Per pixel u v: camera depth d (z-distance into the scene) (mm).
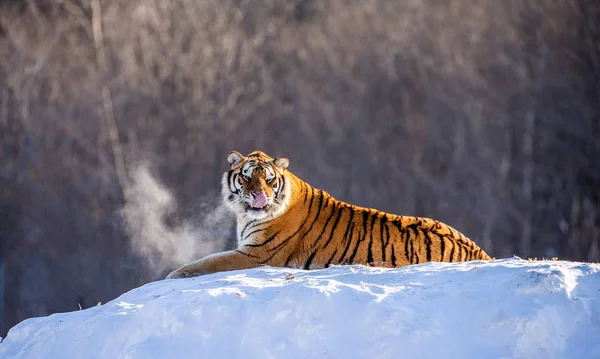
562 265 19141
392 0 93625
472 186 83188
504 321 17266
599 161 85312
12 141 78062
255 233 25359
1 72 80500
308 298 18000
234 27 90500
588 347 16859
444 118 87312
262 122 85500
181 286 21312
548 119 86562
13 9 84250
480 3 92500
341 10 93375
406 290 18578
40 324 21031
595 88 87375
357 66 90562
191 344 18078
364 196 82875
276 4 92750
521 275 18125
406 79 89500
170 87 85500
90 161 77938
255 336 17875
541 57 88938
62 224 73250
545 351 16875
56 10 85500
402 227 25719
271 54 90875
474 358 16875
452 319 17594
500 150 85438
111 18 87250
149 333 18609
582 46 88562
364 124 86875
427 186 82938
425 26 92312
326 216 25781
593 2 88875
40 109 79500
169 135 82500
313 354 17438
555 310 17344
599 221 83812
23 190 74750
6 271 70688
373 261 25281
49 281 70500
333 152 84625
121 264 70688
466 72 89312
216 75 87188
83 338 19266
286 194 25422
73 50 83625
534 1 90500
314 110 87000
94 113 79875
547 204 83625
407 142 85688
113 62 85125
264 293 19109
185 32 88938
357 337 17469
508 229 81812
